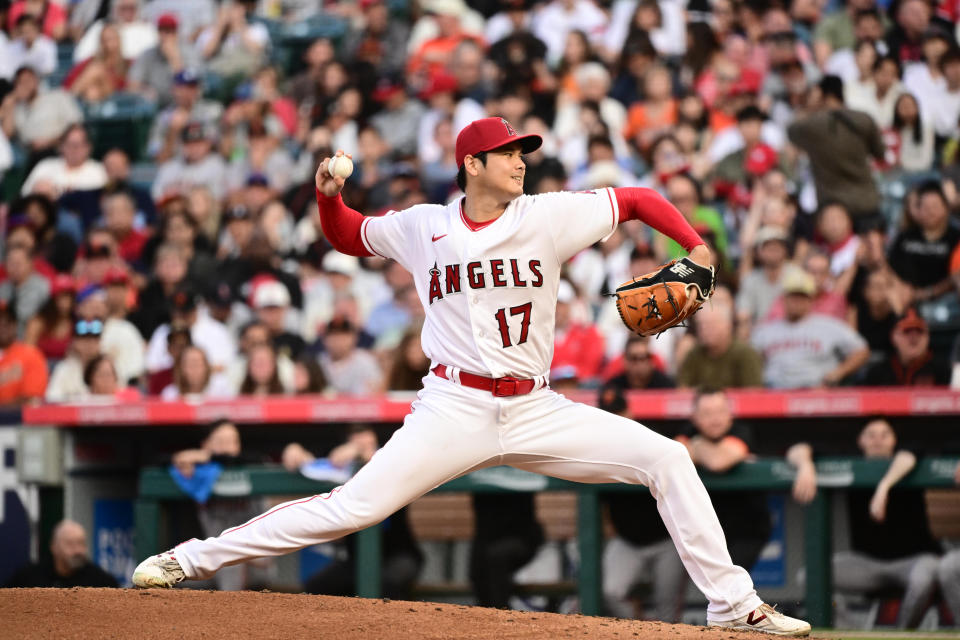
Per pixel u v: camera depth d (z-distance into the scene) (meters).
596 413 14.91
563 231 14.52
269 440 29.11
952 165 36.44
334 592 26.38
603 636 13.72
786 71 40.47
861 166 33.62
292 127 46.38
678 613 24.70
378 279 37.84
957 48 38.31
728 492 24.67
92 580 26.56
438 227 14.73
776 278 32.53
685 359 29.25
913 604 23.89
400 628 13.76
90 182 45.62
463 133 14.55
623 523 25.00
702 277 14.48
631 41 42.97
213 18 52.78
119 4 52.59
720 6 44.25
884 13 41.78
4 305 36.53
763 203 34.97
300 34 51.69
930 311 31.42
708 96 41.41
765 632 14.60
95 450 29.55
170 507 27.16
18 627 13.57
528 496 25.77
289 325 36.97
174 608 14.39
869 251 31.19
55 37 54.12
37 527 28.86
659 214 14.62
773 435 27.28
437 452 14.59
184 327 34.03
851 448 26.88
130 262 41.75
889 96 38.50
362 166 42.62
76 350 34.72
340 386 32.69
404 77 47.66
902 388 26.08
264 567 27.17
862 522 24.31
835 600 24.27
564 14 47.38
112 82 51.09
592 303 34.78
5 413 29.11
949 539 23.84
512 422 14.63
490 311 14.48
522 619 14.54
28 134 49.25
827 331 29.92
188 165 44.62
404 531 26.27
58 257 41.75
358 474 14.81
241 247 39.62
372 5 49.56
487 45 47.94
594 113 40.94
